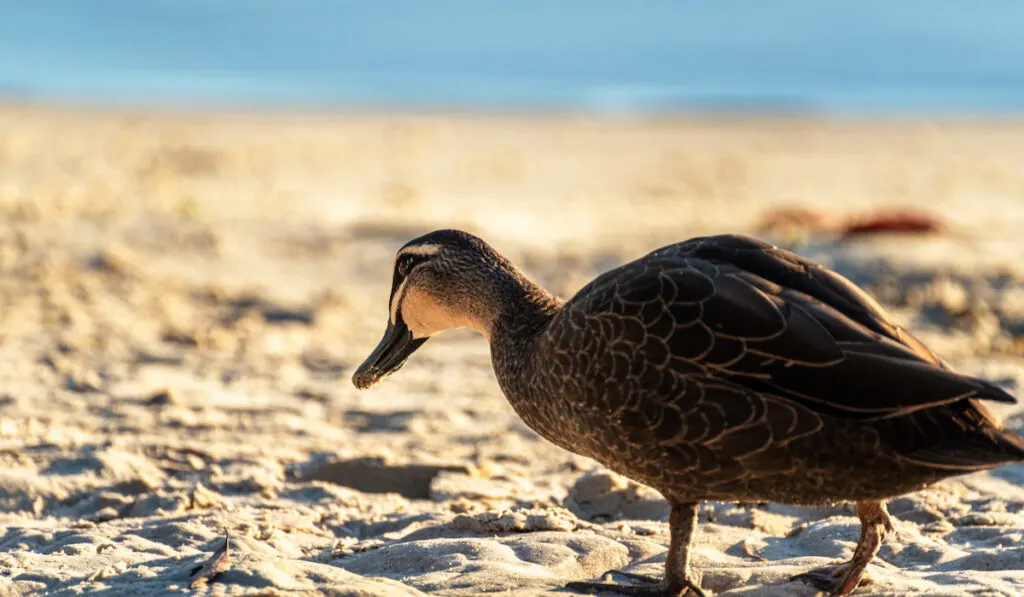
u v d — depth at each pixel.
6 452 11.26
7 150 37.00
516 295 8.65
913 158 46.78
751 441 7.14
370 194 32.62
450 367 15.73
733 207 31.55
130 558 8.56
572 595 7.75
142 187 30.83
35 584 7.95
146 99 67.19
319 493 10.59
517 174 39.62
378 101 71.00
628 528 9.34
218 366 15.34
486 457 11.88
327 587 7.50
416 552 8.58
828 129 59.09
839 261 20.38
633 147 50.06
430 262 9.03
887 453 7.05
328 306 18.86
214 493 10.43
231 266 21.39
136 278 19.45
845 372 6.98
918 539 8.91
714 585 8.20
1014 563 8.39
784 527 9.76
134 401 13.37
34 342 15.88
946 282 19.11
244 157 39.56
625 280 7.56
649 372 7.29
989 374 14.80
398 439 12.45
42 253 20.30
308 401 13.88
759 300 7.21
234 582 7.68
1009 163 44.94
